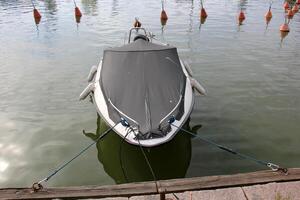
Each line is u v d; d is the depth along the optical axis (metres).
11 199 3.80
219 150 6.54
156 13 23.73
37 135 7.27
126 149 6.38
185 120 6.07
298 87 9.91
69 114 8.27
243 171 5.86
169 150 6.25
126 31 17.73
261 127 7.47
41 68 11.61
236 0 30.83
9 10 24.86
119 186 4.01
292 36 16.72
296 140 6.91
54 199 3.85
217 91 9.56
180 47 14.45
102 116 6.36
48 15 22.84
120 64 7.20
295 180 4.12
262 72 11.23
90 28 18.58
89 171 5.98
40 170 6.03
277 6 26.83
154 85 6.66
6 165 6.18
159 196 3.92
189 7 26.55
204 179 4.10
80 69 11.51
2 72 11.19
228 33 17.28
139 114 6.02
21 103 8.86
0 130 7.46
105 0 31.06
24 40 15.73
